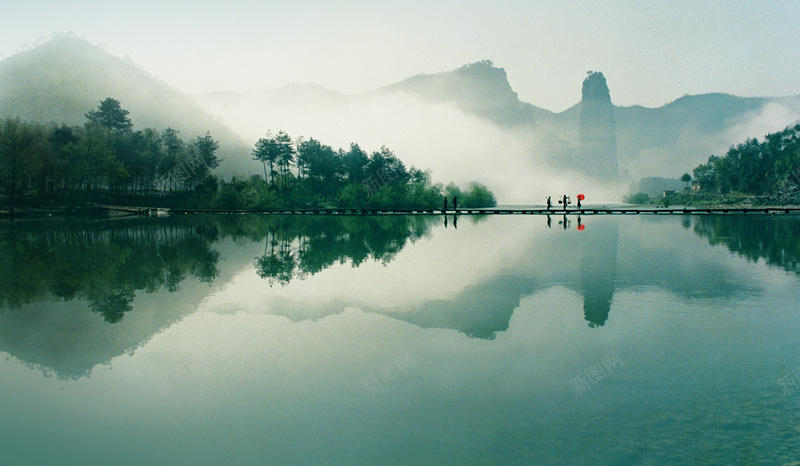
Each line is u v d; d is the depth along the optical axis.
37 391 5.89
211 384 6.07
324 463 4.27
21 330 8.52
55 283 13.15
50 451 4.54
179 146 86.06
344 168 78.38
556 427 4.87
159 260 17.91
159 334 8.24
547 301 10.50
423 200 71.81
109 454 4.48
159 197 77.69
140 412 5.34
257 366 6.68
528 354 7.06
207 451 4.51
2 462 4.32
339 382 6.11
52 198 68.38
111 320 9.17
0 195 59.22
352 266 16.06
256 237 28.17
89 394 5.79
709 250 19.55
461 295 11.19
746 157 103.06
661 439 4.62
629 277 13.41
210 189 77.62
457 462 4.24
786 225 33.88
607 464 4.20
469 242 23.97
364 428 4.91
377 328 8.51
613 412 5.20
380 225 38.94
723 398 5.49
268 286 12.53
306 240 26.03
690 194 116.31
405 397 5.62
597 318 9.05
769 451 4.39
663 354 6.97
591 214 54.50
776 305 9.91
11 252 20.72
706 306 9.89
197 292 11.80
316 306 10.22
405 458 4.34
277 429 4.92
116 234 30.86
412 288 12.11
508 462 4.25
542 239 25.11
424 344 7.57
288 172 85.25
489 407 5.36
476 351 7.23
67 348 7.53
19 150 58.44
